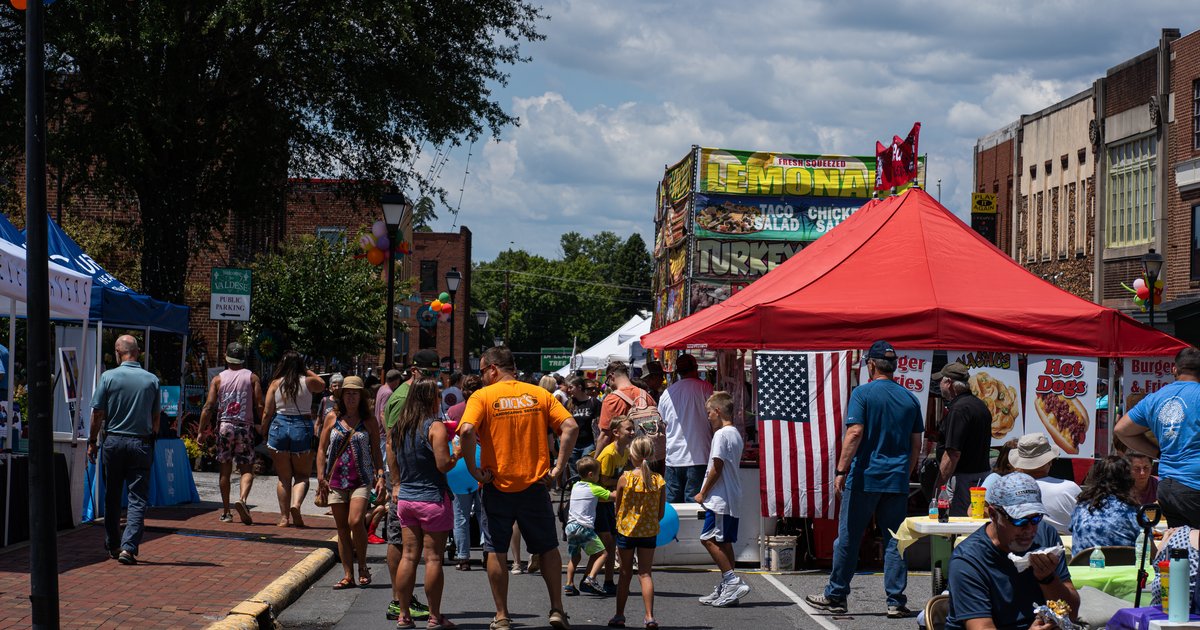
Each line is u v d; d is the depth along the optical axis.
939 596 6.29
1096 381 12.52
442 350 78.75
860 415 9.61
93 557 11.12
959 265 13.31
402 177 26.55
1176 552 5.86
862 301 12.63
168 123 21.86
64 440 13.18
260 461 21.83
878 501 9.68
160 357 24.72
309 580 10.98
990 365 12.62
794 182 22.00
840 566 9.70
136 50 21.42
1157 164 34.72
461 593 10.79
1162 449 8.73
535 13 26.55
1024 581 5.60
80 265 15.59
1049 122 42.41
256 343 34.00
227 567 10.98
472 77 26.14
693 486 12.63
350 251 35.12
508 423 8.89
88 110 23.06
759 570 12.23
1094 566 7.93
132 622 8.36
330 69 22.64
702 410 12.68
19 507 11.66
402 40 23.36
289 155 25.73
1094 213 38.59
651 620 9.09
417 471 9.11
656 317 26.55
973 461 10.63
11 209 28.98
